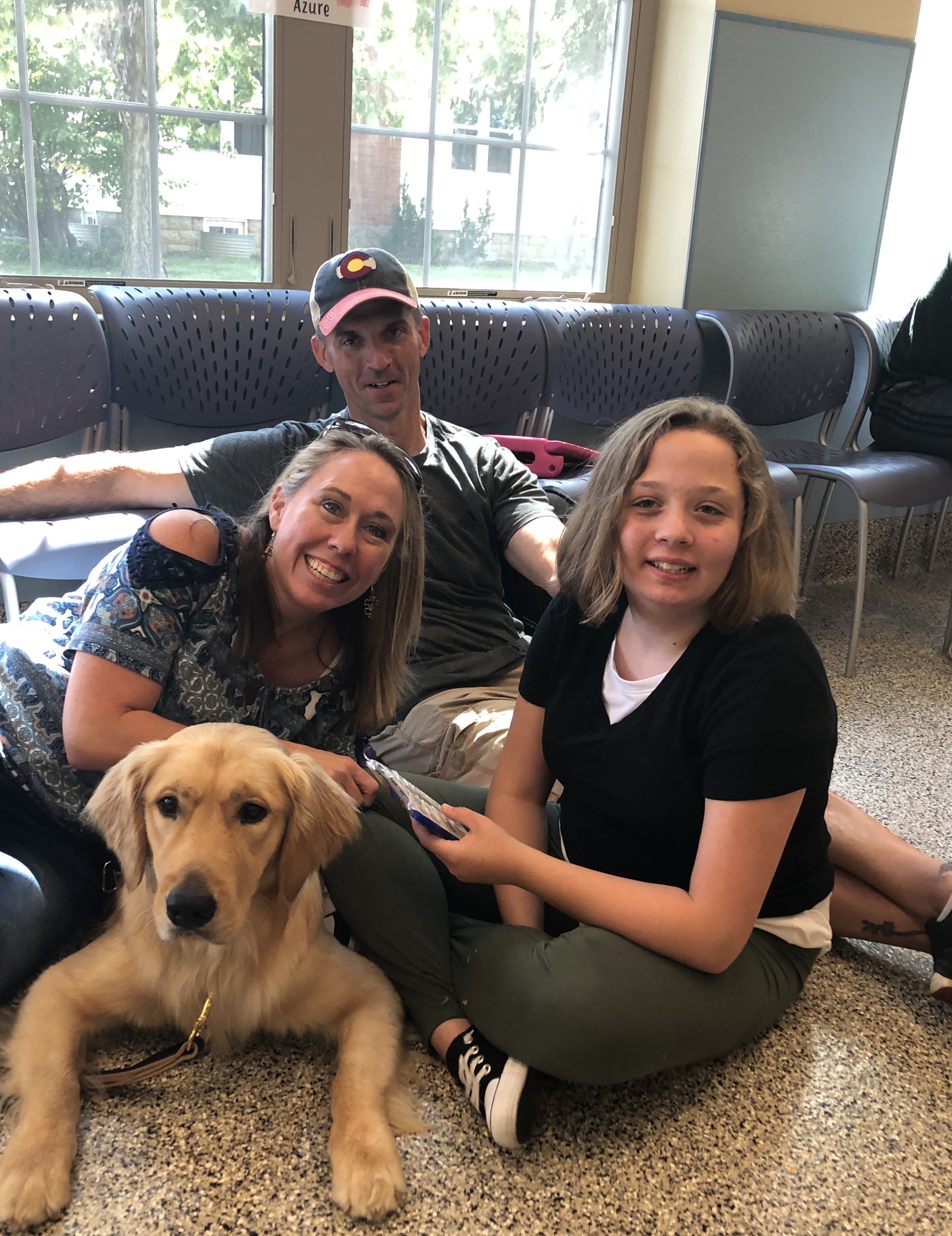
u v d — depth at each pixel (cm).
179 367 242
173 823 115
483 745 172
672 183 337
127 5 250
